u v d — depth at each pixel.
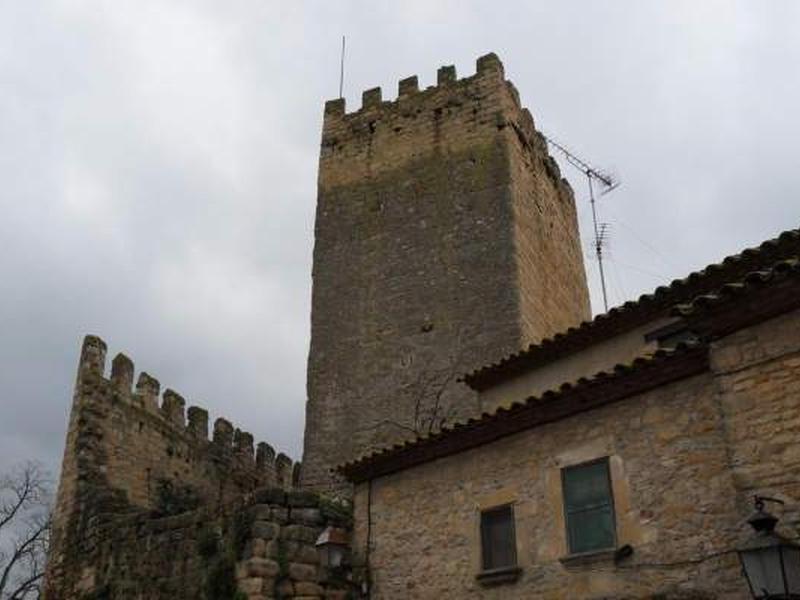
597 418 13.25
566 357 18.27
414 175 28.81
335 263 28.50
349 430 25.28
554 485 13.45
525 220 27.36
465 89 29.44
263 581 15.52
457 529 14.65
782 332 10.69
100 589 19.50
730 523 11.13
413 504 15.59
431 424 23.98
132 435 26.88
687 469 11.84
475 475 14.75
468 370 24.41
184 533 18.02
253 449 33.88
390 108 30.72
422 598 14.66
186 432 29.91
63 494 24.28
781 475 10.12
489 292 25.42
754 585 9.33
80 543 21.91
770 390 10.56
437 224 27.41
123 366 27.53
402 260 27.36
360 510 16.48
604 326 17.20
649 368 12.48
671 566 11.56
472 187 27.45
